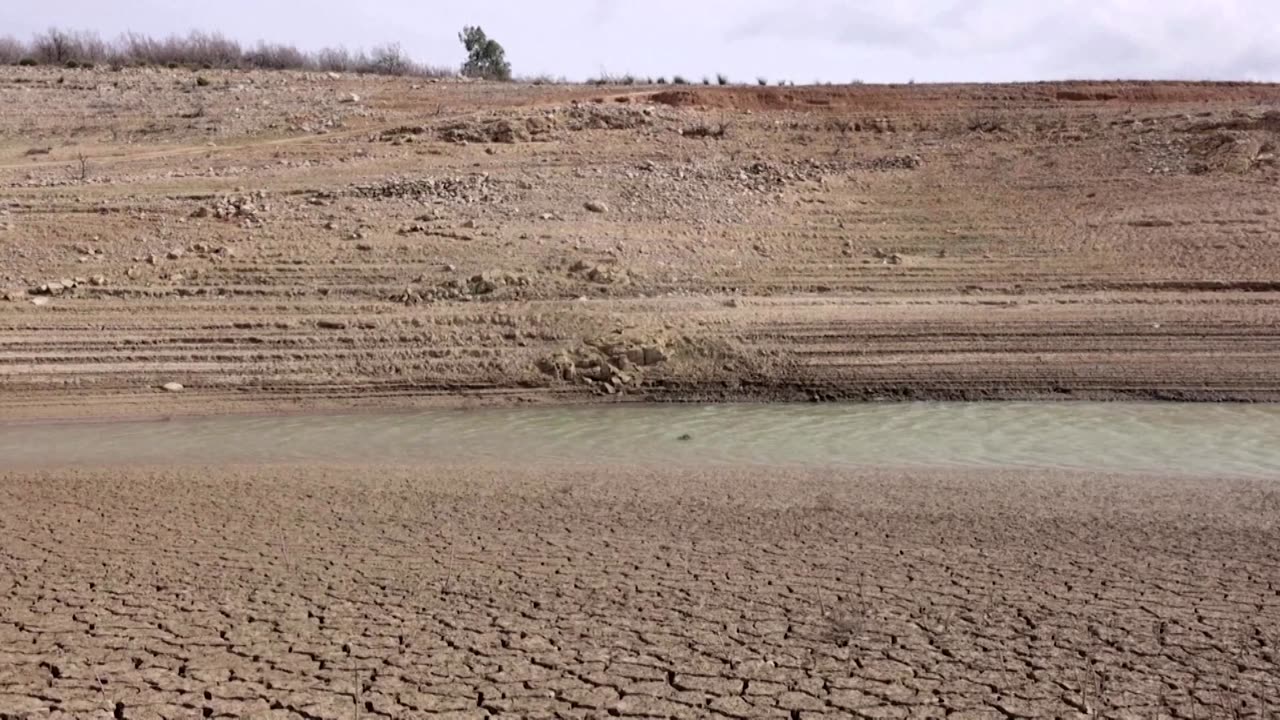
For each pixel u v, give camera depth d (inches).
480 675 216.7
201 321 543.5
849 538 290.5
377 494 339.6
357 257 614.5
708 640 229.8
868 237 670.5
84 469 380.2
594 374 499.2
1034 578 260.4
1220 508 314.2
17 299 557.6
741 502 325.4
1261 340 515.8
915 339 522.0
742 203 715.4
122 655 226.4
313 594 256.4
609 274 596.1
